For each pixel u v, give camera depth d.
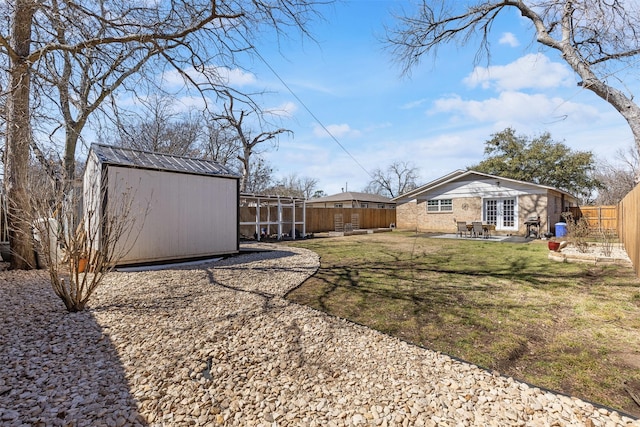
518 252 10.07
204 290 5.16
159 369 2.66
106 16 5.56
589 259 8.05
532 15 6.77
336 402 2.26
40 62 5.94
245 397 2.32
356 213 21.84
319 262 8.25
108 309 4.07
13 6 5.25
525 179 24.44
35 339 3.13
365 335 3.47
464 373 2.67
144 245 7.38
